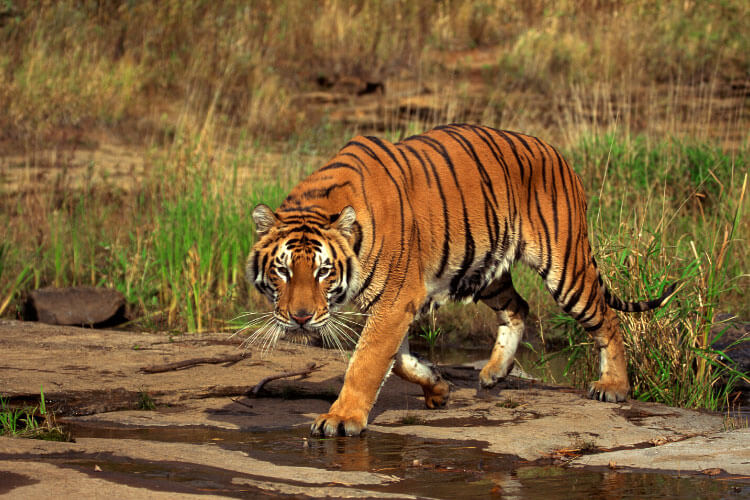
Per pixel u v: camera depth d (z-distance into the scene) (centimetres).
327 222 768
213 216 1533
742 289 1402
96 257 1603
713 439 763
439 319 1416
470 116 2605
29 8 2853
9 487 570
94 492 563
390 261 804
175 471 645
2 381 916
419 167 855
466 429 801
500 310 991
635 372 1014
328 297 758
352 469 677
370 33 3347
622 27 3366
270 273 758
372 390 808
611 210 1672
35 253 1560
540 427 811
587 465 695
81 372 970
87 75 2594
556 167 948
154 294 1499
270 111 2577
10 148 2150
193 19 3136
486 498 605
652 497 606
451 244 866
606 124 2442
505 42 3466
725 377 1080
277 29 3288
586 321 944
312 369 1020
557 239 928
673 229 1545
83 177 1858
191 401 922
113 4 3125
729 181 1798
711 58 3122
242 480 623
